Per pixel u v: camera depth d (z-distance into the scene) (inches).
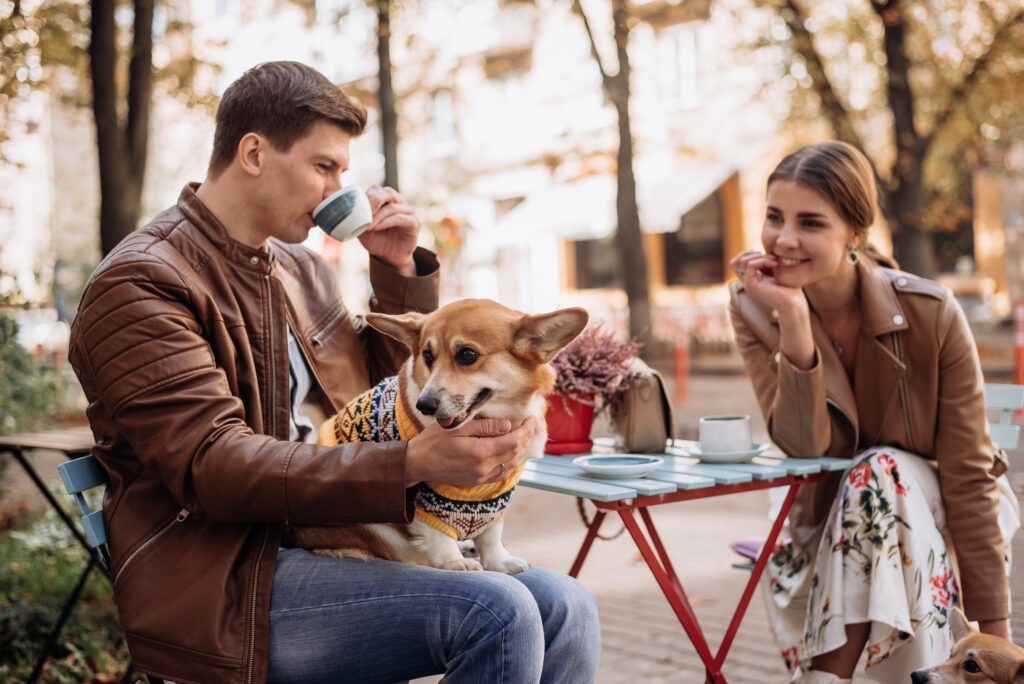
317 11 581.0
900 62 523.5
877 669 113.5
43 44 337.4
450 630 80.7
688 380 658.2
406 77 727.7
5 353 223.9
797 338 114.4
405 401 91.7
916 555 105.0
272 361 96.0
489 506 92.0
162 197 805.2
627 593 191.5
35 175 766.5
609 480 106.1
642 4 789.9
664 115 820.6
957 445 112.4
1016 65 521.3
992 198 715.4
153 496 85.9
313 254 117.8
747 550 129.1
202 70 491.2
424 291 117.7
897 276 118.8
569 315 89.4
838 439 119.1
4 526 230.2
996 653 99.7
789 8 542.0
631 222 597.3
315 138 93.4
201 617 80.9
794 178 114.3
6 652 151.7
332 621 83.5
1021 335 434.6
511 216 861.2
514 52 901.8
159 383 81.6
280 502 79.6
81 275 341.1
